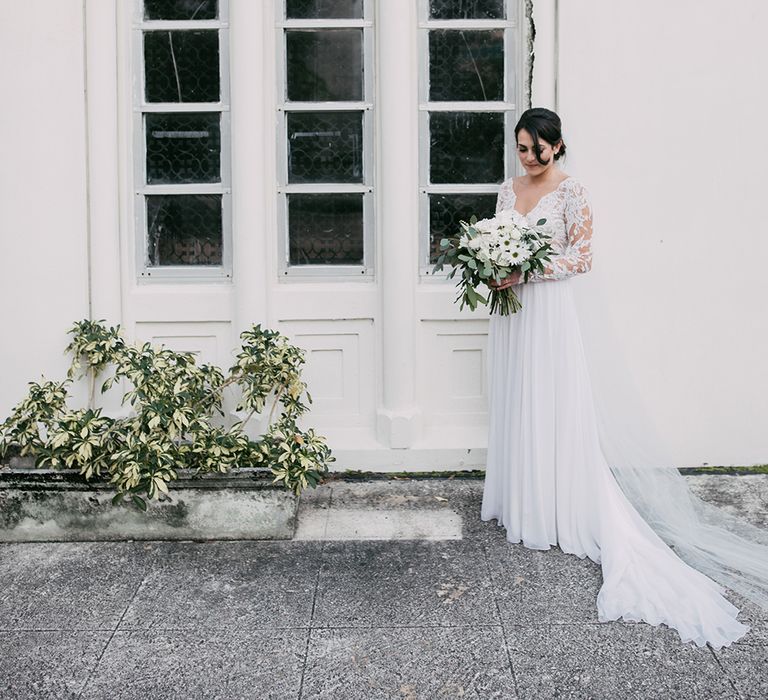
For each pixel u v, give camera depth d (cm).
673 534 379
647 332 458
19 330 448
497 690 284
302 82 461
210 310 461
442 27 457
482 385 471
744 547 375
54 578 358
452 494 440
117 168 449
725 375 462
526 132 363
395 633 317
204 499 387
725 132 448
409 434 463
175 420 386
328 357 470
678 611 322
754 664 296
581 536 374
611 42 442
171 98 459
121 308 457
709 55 443
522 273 359
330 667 297
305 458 384
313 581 354
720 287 456
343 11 457
